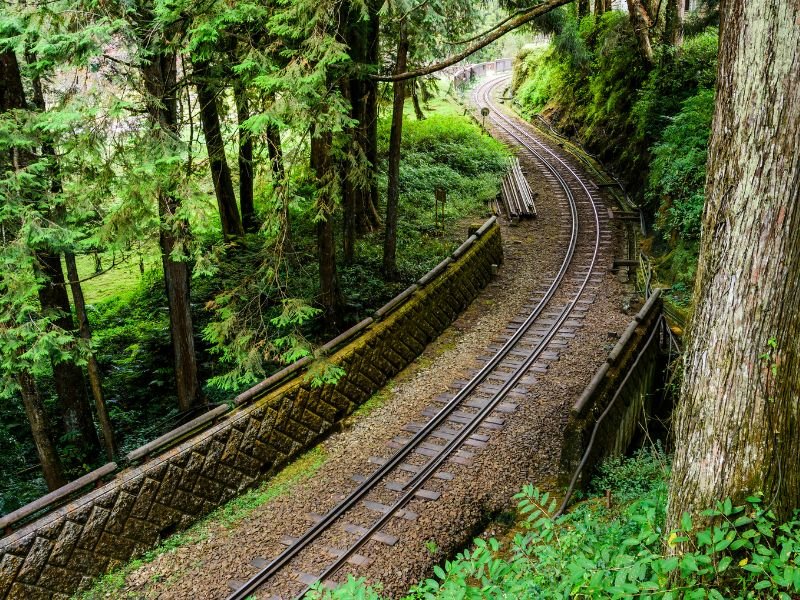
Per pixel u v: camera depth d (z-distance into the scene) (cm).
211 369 1631
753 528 477
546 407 1379
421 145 3094
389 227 1936
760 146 459
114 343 1819
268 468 1280
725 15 484
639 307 1803
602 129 3228
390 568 977
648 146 2628
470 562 532
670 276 1942
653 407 1608
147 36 955
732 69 475
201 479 1170
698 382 511
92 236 1013
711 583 476
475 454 1253
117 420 1500
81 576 1001
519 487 1148
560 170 3136
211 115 1593
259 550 1048
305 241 2114
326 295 1617
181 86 1109
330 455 1318
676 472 533
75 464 1360
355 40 1565
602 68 3306
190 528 1140
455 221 2525
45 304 1238
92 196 945
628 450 1384
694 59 2488
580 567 471
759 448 479
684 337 548
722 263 490
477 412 1388
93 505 1028
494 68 6328
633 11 2673
